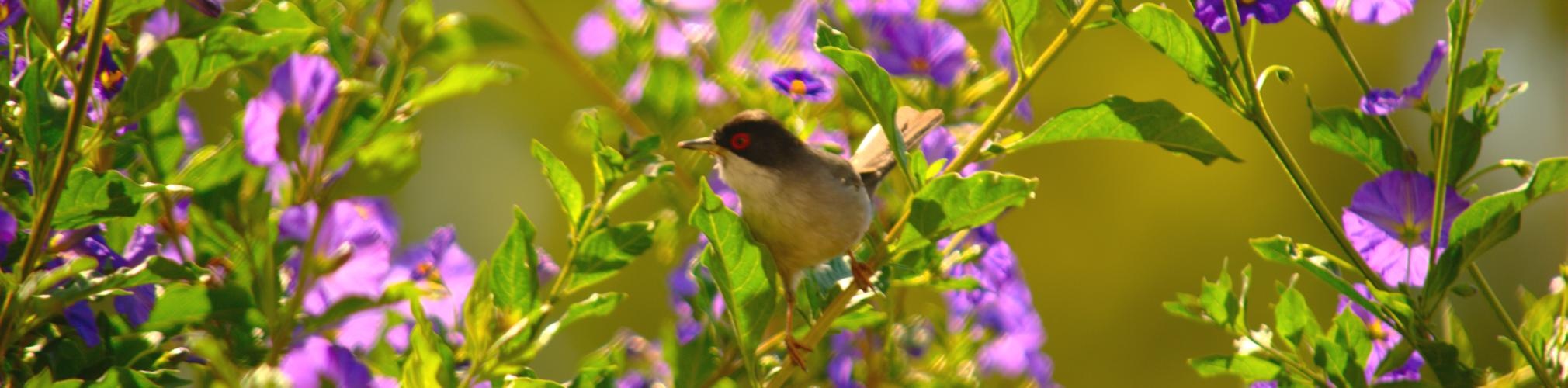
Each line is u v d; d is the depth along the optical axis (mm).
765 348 2619
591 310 2555
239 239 2545
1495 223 2572
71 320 2543
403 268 2604
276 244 2555
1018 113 2693
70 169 2516
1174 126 2582
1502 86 2586
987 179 2576
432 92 2531
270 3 2535
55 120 2531
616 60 2678
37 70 2520
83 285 2523
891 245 2604
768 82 2686
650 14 2676
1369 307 2582
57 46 2527
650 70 2656
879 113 2584
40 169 2521
